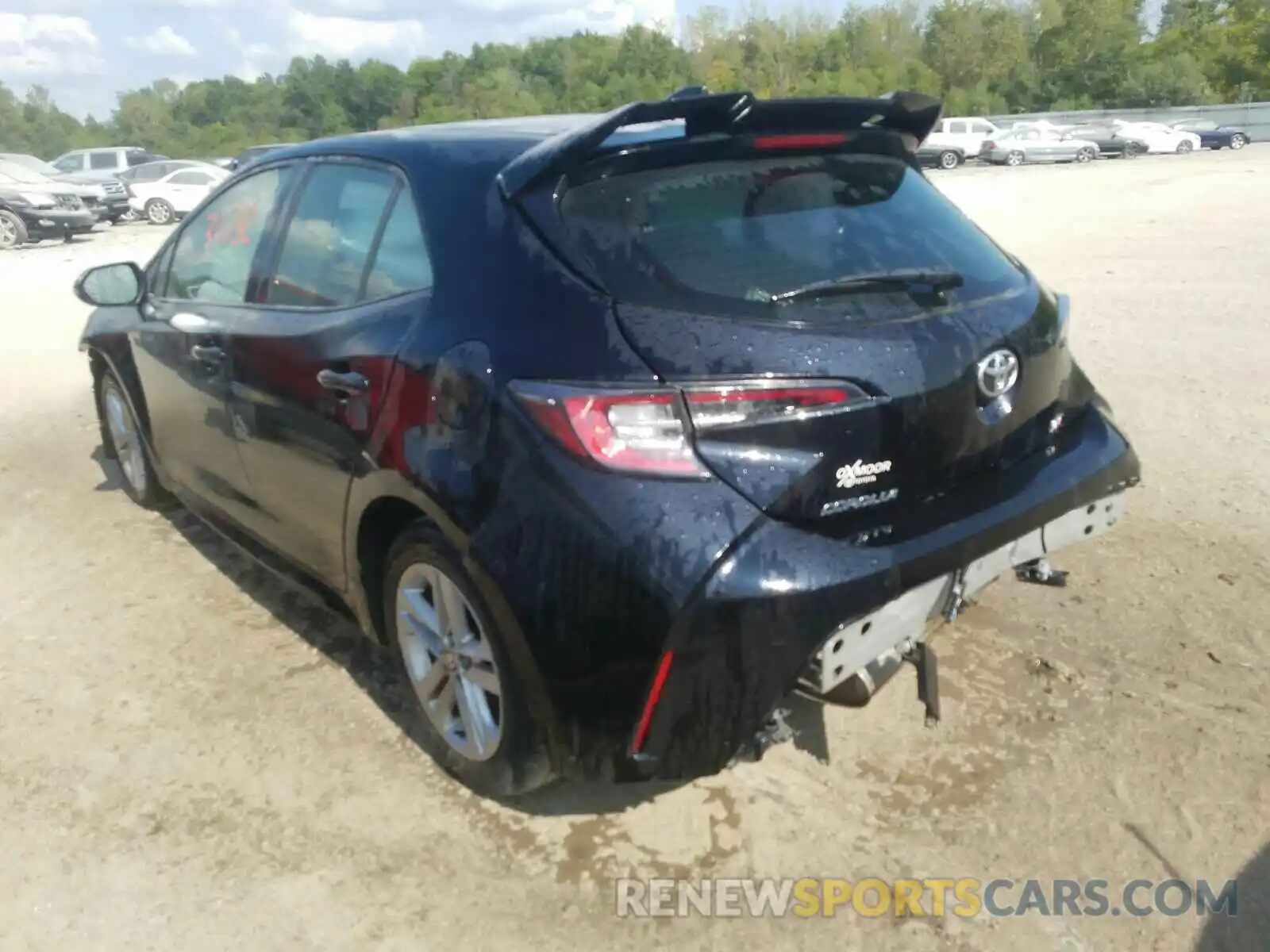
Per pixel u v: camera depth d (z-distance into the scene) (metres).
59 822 3.22
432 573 3.08
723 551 2.52
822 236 2.92
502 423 2.71
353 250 3.49
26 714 3.77
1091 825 3.03
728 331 2.60
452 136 3.41
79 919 2.85
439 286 3.04
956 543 2.83
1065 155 43.81
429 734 3.39
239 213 4.25
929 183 3.44
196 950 2.74
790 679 2.59
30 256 18.94
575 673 2.63
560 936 2.74
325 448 3.40
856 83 74.75
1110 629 3.98
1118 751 3.32
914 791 3.20
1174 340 8.24
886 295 2.84
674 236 2.76
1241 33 71.81
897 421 2.71
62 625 4.39
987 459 2.99
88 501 5.75
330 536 3.55
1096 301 9.92
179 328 4.27
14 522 5.49
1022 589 4.30
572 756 2.72
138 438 5.40
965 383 2.86
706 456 2.54
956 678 3.71
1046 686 3.65
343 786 3.33
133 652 4.17
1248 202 19.58
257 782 3.37
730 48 80.88
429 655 3.29
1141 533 4.78
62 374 8.70
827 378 2.61
